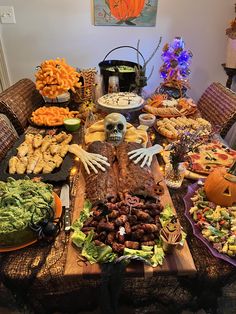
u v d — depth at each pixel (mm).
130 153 1031
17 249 712
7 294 744
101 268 657
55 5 1974
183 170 987
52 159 1076
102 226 708
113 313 729
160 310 826
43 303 765
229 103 1513
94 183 895
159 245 700
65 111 1488
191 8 2037
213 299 754
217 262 695
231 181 843
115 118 1158
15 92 1562
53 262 684
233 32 1882
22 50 2141
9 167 1027
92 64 2232
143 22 2064
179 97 1780
